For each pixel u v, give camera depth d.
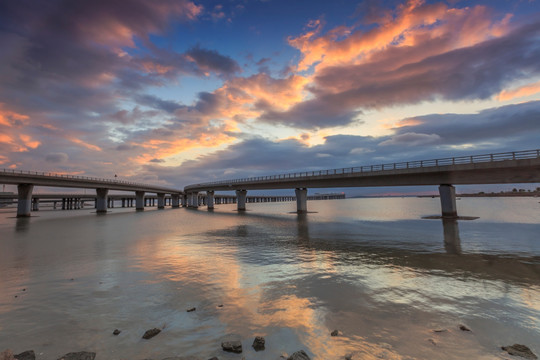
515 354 6.27
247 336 7.29
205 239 26.36
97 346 6.82
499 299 10.00
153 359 6.23
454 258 17.14
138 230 35.50
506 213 62.84
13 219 62.56
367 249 20.45
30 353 6.35
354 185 58.53
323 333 7.41
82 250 20.73
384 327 7.76
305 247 21.50
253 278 12.83
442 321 8.15
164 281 12.34
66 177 78.38
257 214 72.00
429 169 45.22
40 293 10.84
